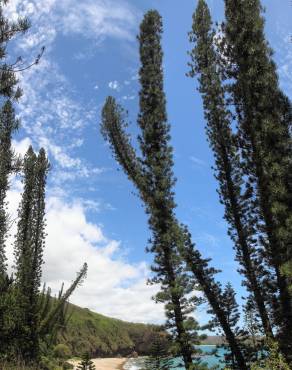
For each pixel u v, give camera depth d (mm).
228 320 26453
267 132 21812
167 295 26172
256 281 24594
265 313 24047
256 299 24281
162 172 30297
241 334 25766
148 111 32219
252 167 25031
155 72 32906
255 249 25281
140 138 31859
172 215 29547
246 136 25594
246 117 25312
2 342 31391
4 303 33125
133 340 144750
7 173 13258
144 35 33844
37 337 42688
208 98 28953
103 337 135125
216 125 28406
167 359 27906
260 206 24891
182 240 27688
